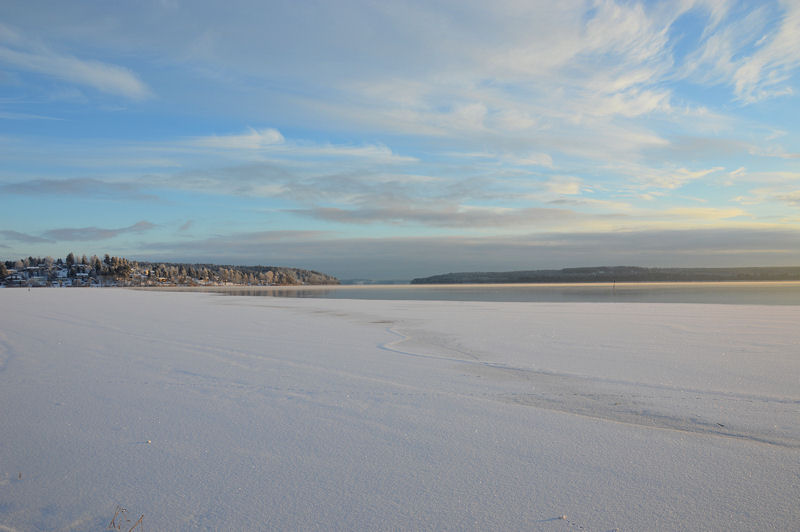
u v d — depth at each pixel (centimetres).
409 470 366
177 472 364
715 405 541
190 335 1244
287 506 310
